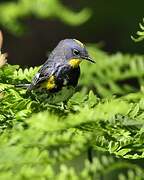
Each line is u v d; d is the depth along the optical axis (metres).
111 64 9.92
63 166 3.79
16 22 16.23
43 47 25.42
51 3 15.61
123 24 21.62
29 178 3.71
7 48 24.69
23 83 7.02
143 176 4.07
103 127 5.10
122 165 4.08
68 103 6.91
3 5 16.23
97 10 22.27
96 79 9.89
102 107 4.41
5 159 3.87
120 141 5.29
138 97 6.79
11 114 5.73
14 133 4.21
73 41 9.13
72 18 15.55
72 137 4.18
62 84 8.53
